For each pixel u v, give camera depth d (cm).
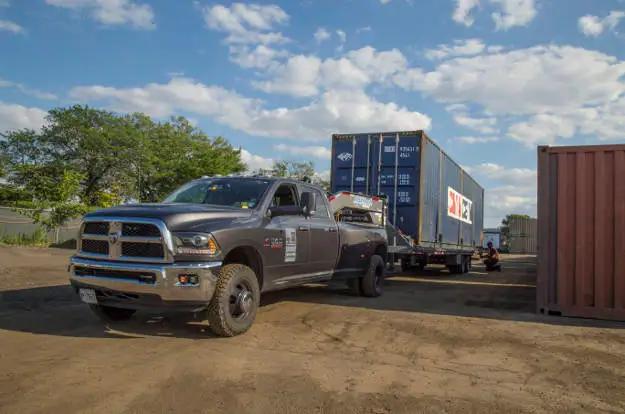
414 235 1259
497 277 1566
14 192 2933
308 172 3884
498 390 374
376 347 497
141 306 499
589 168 726
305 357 450
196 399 336
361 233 852
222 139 3897
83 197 3216
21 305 694
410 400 345
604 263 705
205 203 623
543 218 748
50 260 1429
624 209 700
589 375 420
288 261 634
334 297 864
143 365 411
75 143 3547
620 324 666
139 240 495
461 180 1864
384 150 1308
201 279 486
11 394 338
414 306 787
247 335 531
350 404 334
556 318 704
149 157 3497
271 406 327
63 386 356
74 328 552
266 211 608
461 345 516
